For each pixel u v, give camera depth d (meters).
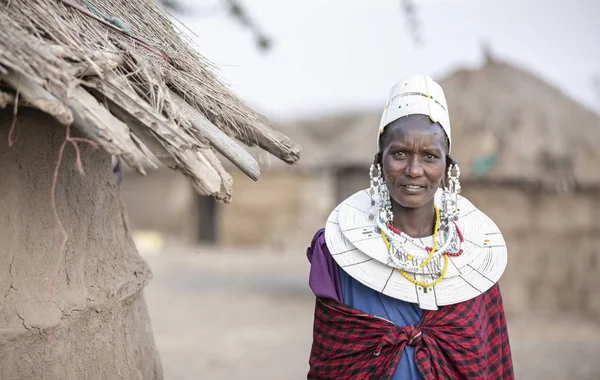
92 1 2.30
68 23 1.98
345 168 13.69
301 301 12.76
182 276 16.17
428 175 2.16
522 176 10.32
